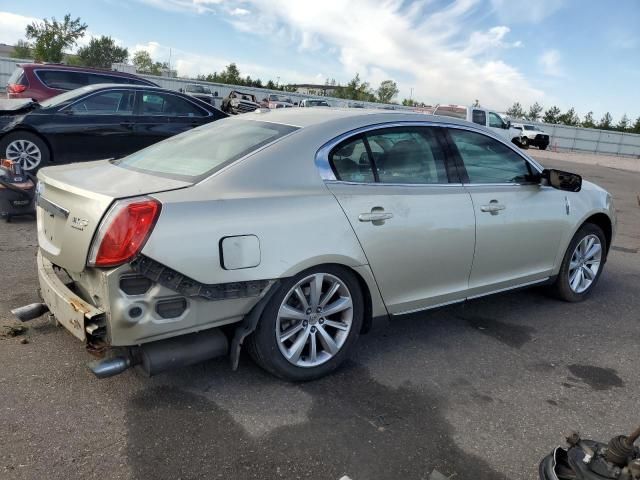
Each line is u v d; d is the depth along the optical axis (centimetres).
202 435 275
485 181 409
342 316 340
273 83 8131
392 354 378
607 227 518
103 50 7025
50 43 5497
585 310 485
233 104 2736
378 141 357
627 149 4700
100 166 356
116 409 293
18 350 346
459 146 398
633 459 216
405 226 347
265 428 284
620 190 1526
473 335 418
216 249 279
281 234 299
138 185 292
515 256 425
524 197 427
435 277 374
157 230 265
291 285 308
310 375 329
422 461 267
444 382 344
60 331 374
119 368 278
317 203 315
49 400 296
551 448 284
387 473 257
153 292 268
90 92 859
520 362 378
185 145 361
